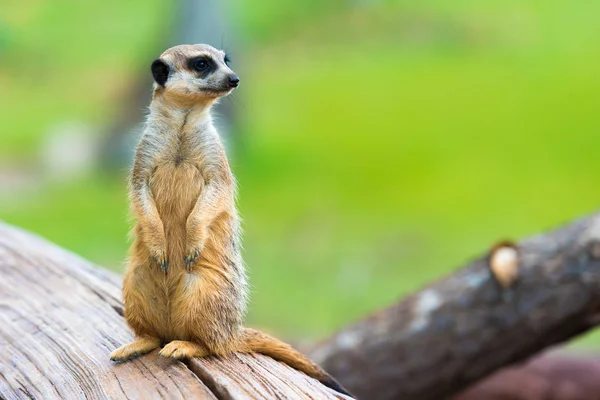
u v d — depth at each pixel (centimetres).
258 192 1825
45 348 470
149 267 438
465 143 2055
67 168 2073
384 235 1600
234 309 437
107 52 2883
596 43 2747
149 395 390
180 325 430
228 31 2305
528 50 2764
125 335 479
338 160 2027
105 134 2153
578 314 698
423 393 750
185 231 447
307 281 1391
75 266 606
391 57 2791
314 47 2889
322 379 452
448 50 2817
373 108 2352
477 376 740
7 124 2292
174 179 450
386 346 744
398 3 3212
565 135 2088
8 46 2869
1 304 543
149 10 3231
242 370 413
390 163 1956
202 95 453
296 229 1628
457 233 1585
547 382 812
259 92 2488
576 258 691
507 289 705
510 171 1888
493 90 2411
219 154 452
